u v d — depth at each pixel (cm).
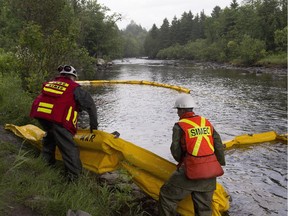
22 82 1130
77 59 1980
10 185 409
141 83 2703
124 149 500
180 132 437
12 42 2288
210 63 6712
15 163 485
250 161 809
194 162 423
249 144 953
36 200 393
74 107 495
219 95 2083
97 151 526
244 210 554
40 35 1166
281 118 1383
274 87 2512
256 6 6588
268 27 6100
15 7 2166
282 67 4603
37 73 1141
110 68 5097
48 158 543
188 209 461
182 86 2580
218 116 1417
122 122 1237
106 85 2547
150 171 493
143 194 536
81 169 503
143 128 1151
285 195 623
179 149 437
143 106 1605
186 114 448
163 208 449
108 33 5559
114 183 544
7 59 1171
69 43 1238
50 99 492
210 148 432
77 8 4091
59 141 491
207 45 8638
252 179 696
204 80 3095
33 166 497
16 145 598
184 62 7519
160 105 1641
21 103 807
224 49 6788
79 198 426
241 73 4000
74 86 496
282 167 770
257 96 2036
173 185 441
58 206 394
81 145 539
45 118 488
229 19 7606
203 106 1672
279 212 555
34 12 1773
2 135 627
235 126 1230
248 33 6438
